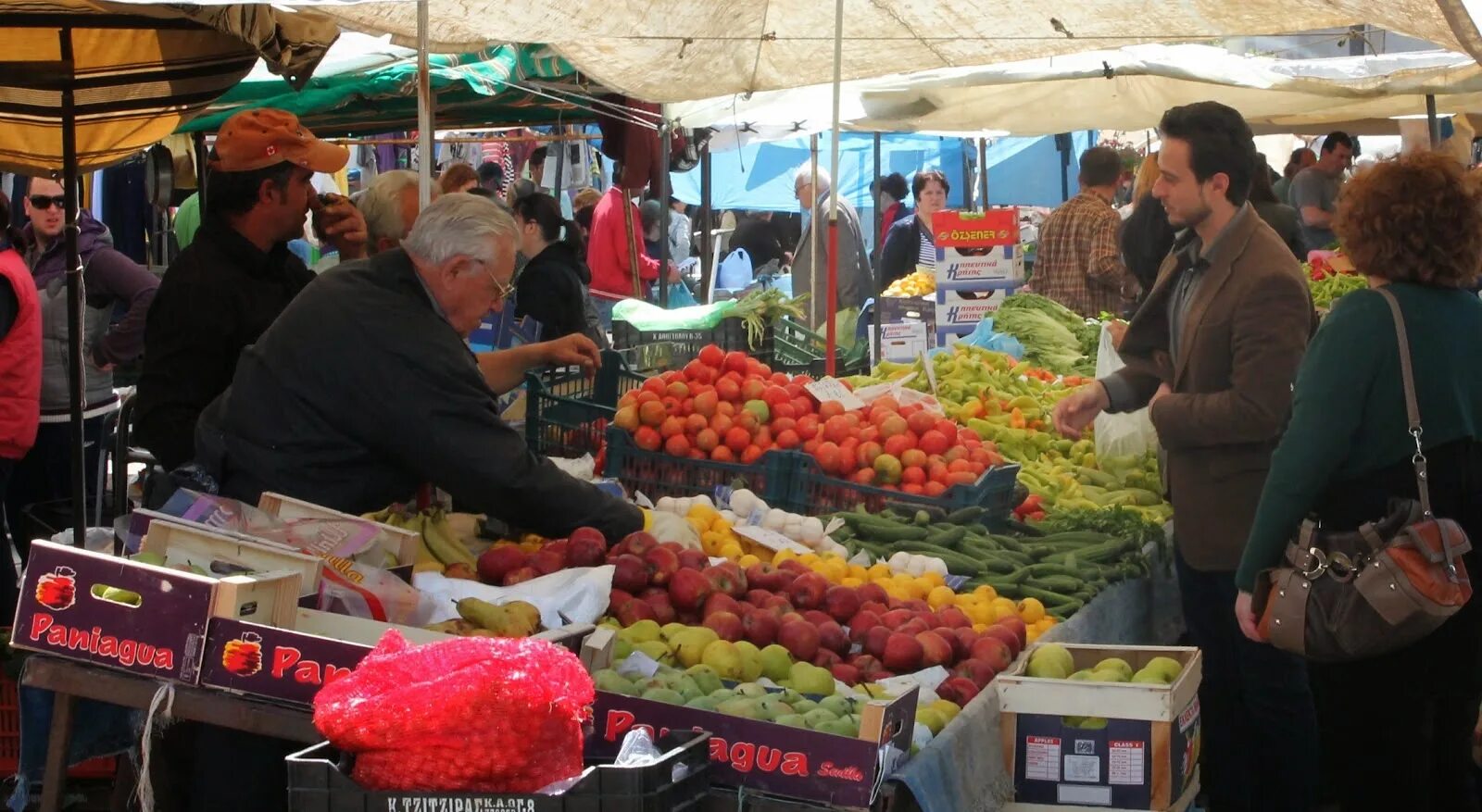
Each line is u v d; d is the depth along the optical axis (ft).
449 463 11.62
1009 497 16.80
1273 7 19.90
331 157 14.62
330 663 9.21
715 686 10.21
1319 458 11.53
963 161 53.83
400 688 7.70
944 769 9.54
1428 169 11.75
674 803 8.07
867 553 15.01
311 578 10.25
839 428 16.42
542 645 8.02
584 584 11.22
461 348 11.80
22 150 19.53
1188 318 14.14
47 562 9.53
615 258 38.06
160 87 17.74
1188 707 10.92
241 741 10.57
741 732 9.00
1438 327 11.65
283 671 9.25
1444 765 12.45
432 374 11.55
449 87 27.14
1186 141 13.80
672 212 53.31
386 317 11.62
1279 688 13.91
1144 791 10.35
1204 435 13.79
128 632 9.42
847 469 16.25
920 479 16.19
